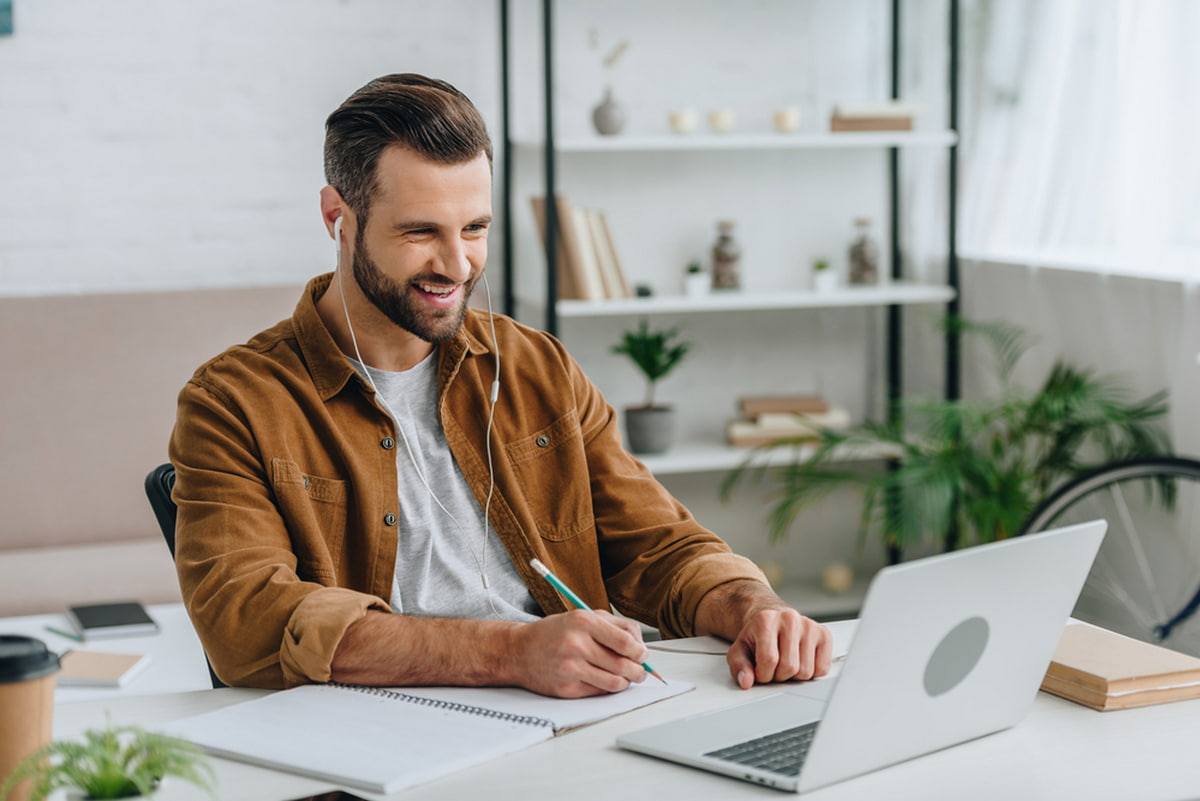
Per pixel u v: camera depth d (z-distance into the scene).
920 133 3.26
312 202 3.28
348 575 1.39
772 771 0.93
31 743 0.86
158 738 0.80
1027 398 3.13
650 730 1.03
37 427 2.90
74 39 3.08
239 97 3.19
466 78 3.29
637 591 1.47
